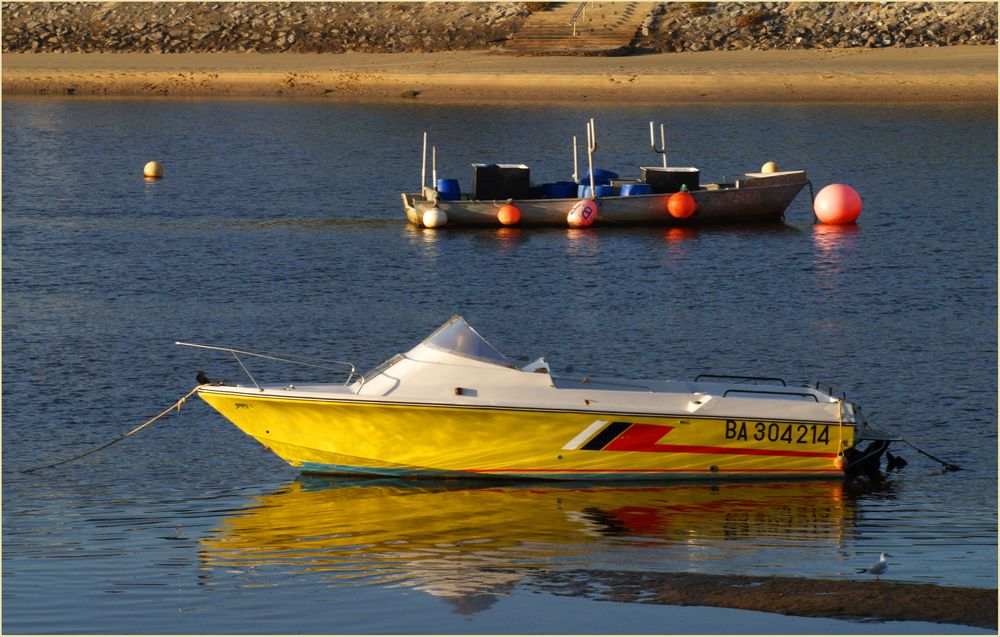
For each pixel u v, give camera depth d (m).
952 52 137.12
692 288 52.38
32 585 23.92
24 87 136.75
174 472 30.61
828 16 148.38
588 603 22.92
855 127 107.06
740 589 23.36
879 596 22.77
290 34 153.88
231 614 22.56
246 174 88.94
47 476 30.12
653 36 146.12
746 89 126.12
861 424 30.92
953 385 37.38
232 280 53.78
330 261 58.16
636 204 68.56
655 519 27.94
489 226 68.25
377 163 93.12
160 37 154.75
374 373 30.44
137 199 78.19
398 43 150.88
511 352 40.91
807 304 49.03
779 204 70.69
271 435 30.30
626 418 29.84
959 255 59.28
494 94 129.50
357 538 26.66
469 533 27.02
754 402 30.22
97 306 48.47
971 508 28.45
